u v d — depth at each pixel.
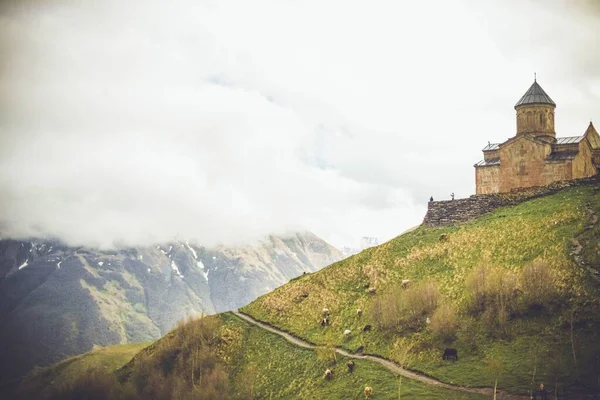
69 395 132.00
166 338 140.12
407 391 85.31
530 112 142.25
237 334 127.88
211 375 113.56
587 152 137.75
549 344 86.44
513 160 138.62
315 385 99.00
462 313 100.38
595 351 81.94
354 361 101.44
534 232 115.38
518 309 95.38
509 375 82.88
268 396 103.69
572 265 99.75
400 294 111.25
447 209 143.00
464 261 117.25
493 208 137.62
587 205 119.06
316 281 137.75
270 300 138.75
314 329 119.56
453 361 91.00
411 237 139.50
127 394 120.19
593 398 73.50
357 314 115.81
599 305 89.38
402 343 100.44
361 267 134.12
